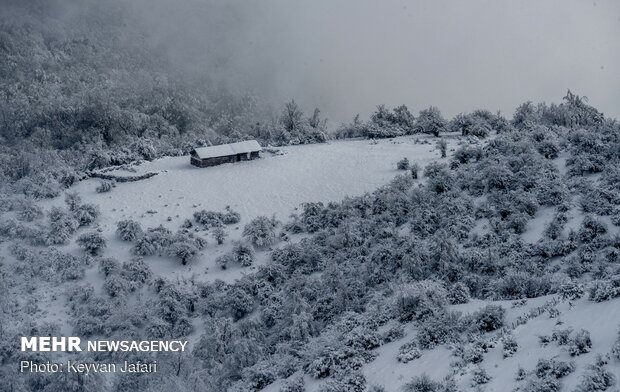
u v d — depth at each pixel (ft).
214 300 223.92
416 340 148.46
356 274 219.61
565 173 244.42
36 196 307.37
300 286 221.25
